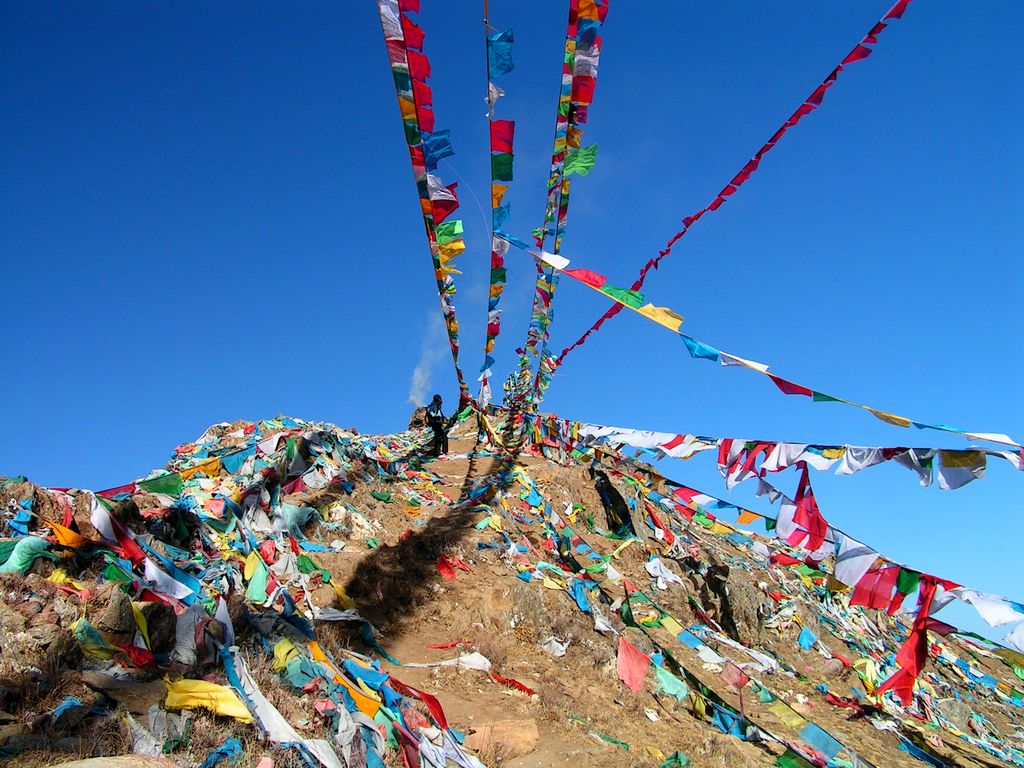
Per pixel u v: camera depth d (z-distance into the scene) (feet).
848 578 32.01
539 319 52.49
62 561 28.53
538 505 63.10
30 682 22.66
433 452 76.18
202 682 24.41
